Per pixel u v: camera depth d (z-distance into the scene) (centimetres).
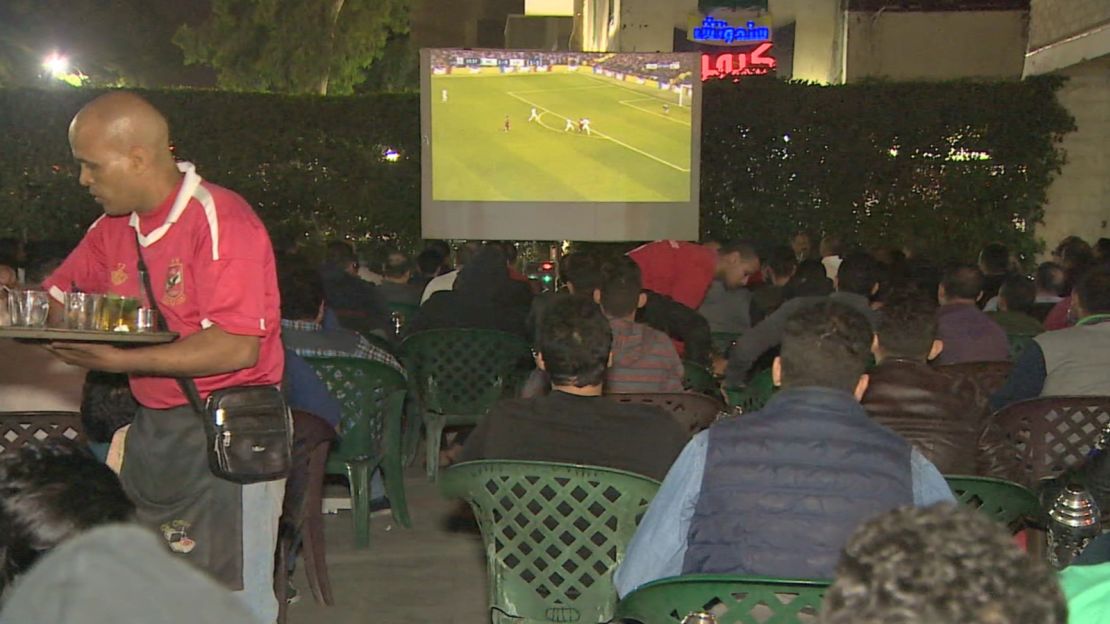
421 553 565
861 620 123
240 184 1323
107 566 118
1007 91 1284
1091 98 1301
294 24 2208
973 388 374
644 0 1773
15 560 180
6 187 1293
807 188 1316
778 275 896
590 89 1298
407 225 1346
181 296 293
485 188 1308
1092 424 432
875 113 1296
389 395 591
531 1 2833
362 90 2833
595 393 347
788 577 256
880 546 127
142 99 292
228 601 120
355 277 788
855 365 273
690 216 1305
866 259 658
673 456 338
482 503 334
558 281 1131
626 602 259
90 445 378
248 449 293
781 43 1820
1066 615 127
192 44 2245
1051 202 1325
